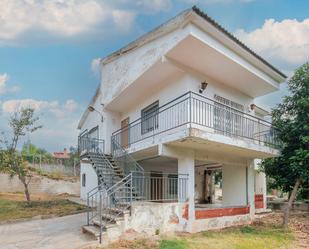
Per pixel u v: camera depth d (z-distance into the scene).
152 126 14.27
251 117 15.05
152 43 12.70
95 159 15.11
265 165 14.52
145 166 17.14
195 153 12.77
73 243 9.41
